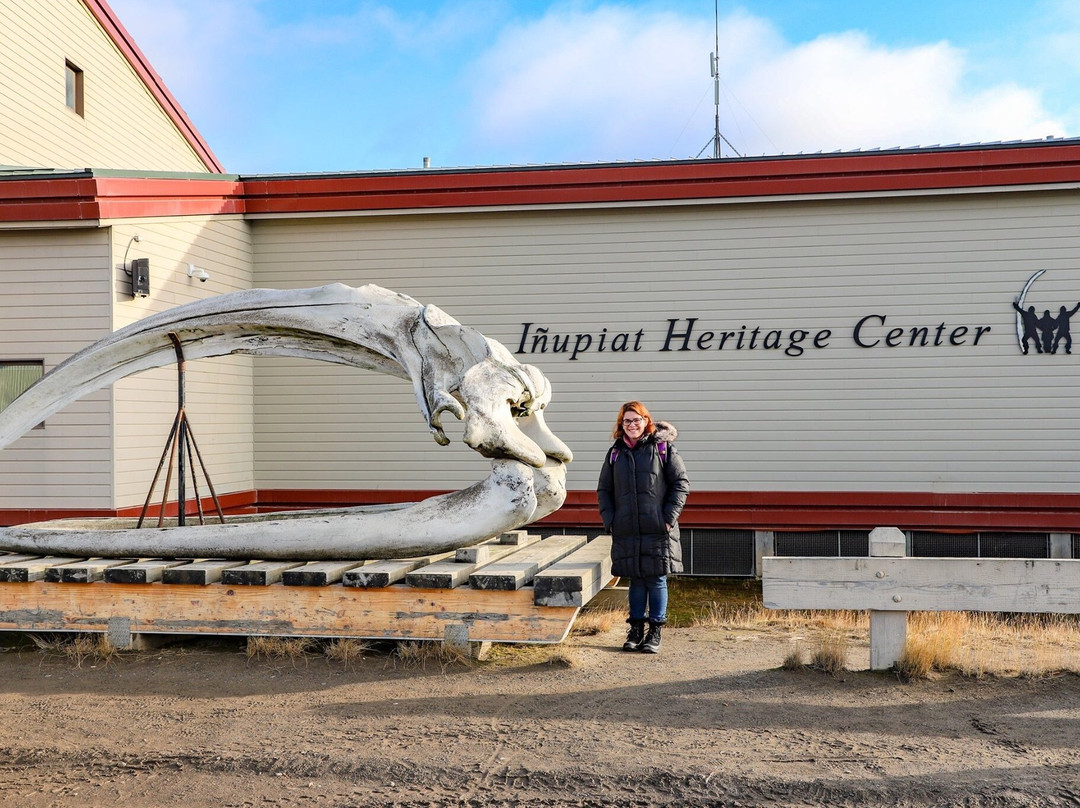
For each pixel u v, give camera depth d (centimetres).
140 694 601
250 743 504
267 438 1234
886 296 1134
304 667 656
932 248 1126
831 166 1116
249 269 1228
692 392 1162
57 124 1413
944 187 1102
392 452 1212
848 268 1140
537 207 1164
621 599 863
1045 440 1107
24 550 782
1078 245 1101
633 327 1172
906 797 428
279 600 687
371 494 1210
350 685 613
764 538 1156
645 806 422
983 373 1118
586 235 1179
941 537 1131
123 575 699
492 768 465
